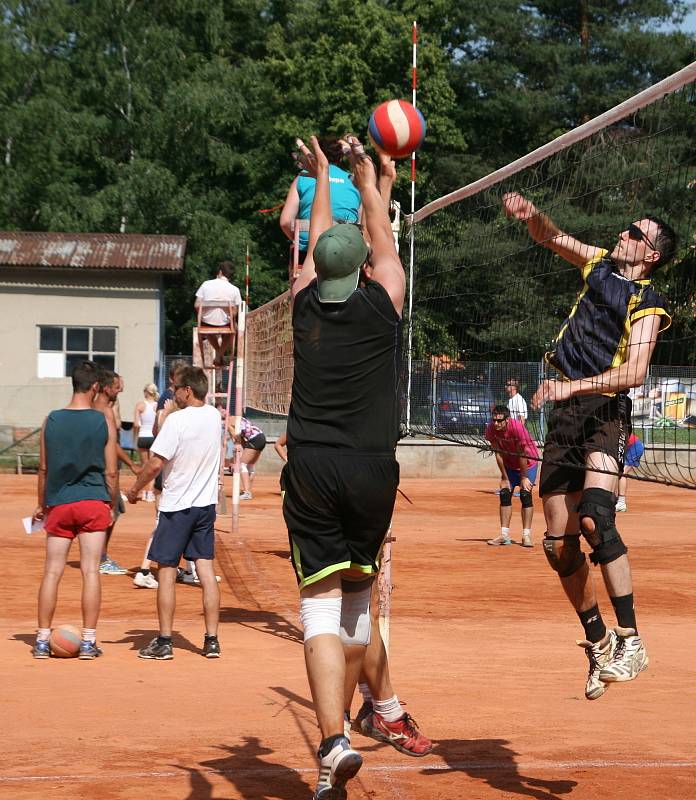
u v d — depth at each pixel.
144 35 47.94
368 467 4.15
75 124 46.66
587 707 6.56
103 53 48.06
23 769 5.03
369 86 46.81
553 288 6.79
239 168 50.34
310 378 4.23
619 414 4.98
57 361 35.78
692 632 9.50
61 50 49.62
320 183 4.82
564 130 48.44
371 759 5.37
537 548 15.71
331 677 4.10
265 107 49.97
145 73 48.25
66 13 47.81
